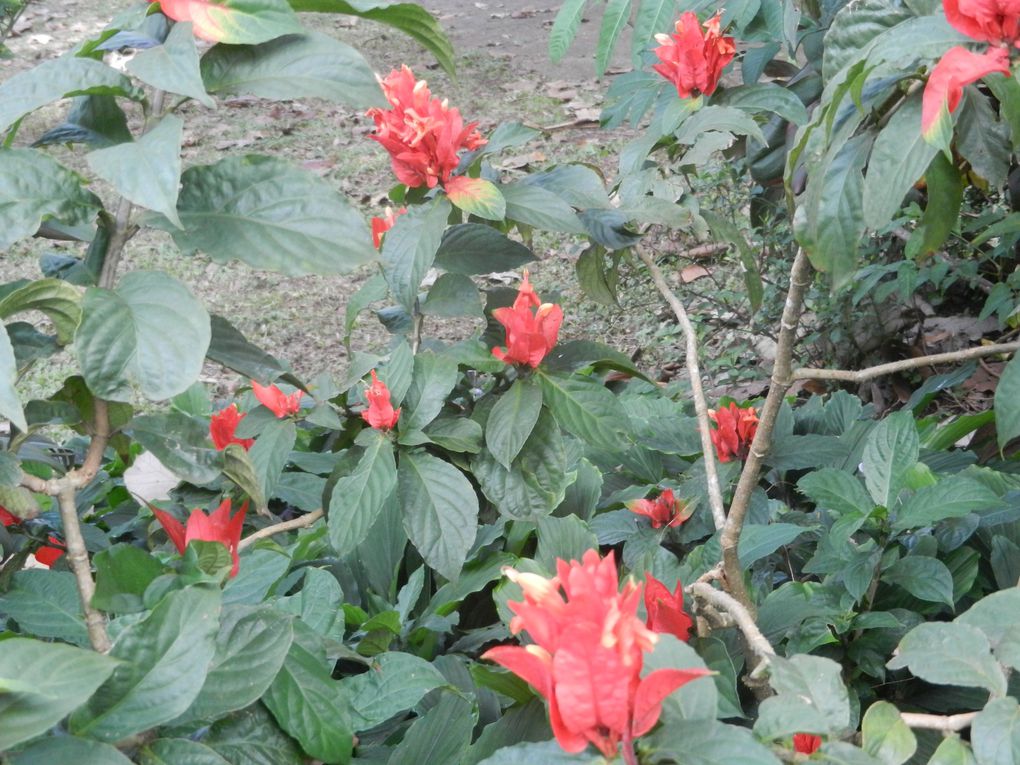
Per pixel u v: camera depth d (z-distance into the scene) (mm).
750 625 1355
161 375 1188
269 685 1272
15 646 1024
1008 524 2154
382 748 1721
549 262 5676
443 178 1937
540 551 2039
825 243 1476
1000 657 1124
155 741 1171
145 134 1249
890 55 1225
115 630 1523
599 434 1900
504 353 1940
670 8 2357
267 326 5578
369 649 1955
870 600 1896
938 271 3422
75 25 9406
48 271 1698
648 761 1001
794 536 1978
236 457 1434
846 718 1070
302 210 1308
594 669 922
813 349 4078
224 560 1378
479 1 10344
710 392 4223
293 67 1319
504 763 1019
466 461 2057
